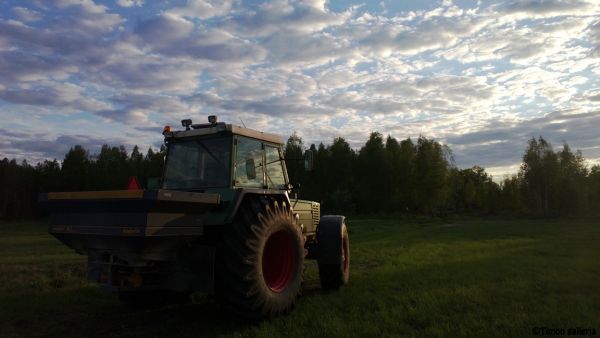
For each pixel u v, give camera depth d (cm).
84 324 529
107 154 6488
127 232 411
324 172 5956
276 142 641
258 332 449
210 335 471
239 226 480
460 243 1563
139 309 601
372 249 1389
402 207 6000
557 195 5778
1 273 874
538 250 1264
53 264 1027
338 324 471
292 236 552
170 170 588
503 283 704
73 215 460
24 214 6594
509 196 7144
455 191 7812
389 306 562
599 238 1758
